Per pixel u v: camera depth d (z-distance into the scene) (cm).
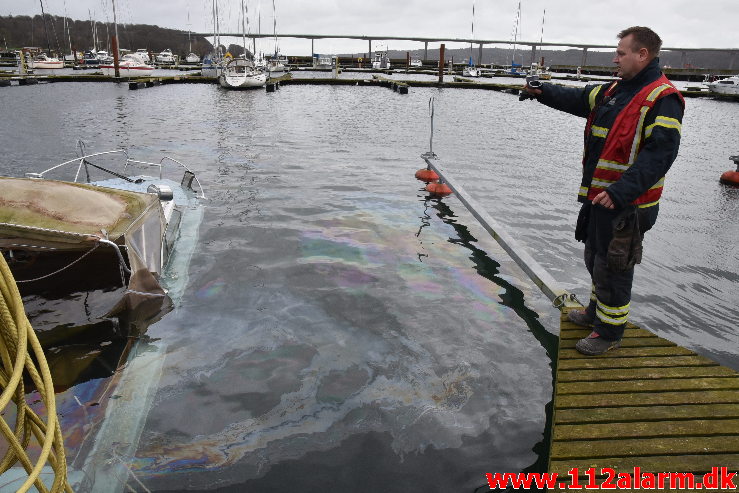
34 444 339
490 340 519
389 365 468
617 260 374
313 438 372
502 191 1173
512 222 932
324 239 796
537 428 390
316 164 1421
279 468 343
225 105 3150
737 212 1065
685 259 779
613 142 371
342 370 457
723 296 652
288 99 3694
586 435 338
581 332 468
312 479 335
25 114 2400
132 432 369
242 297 589
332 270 675
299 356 476
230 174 1271
